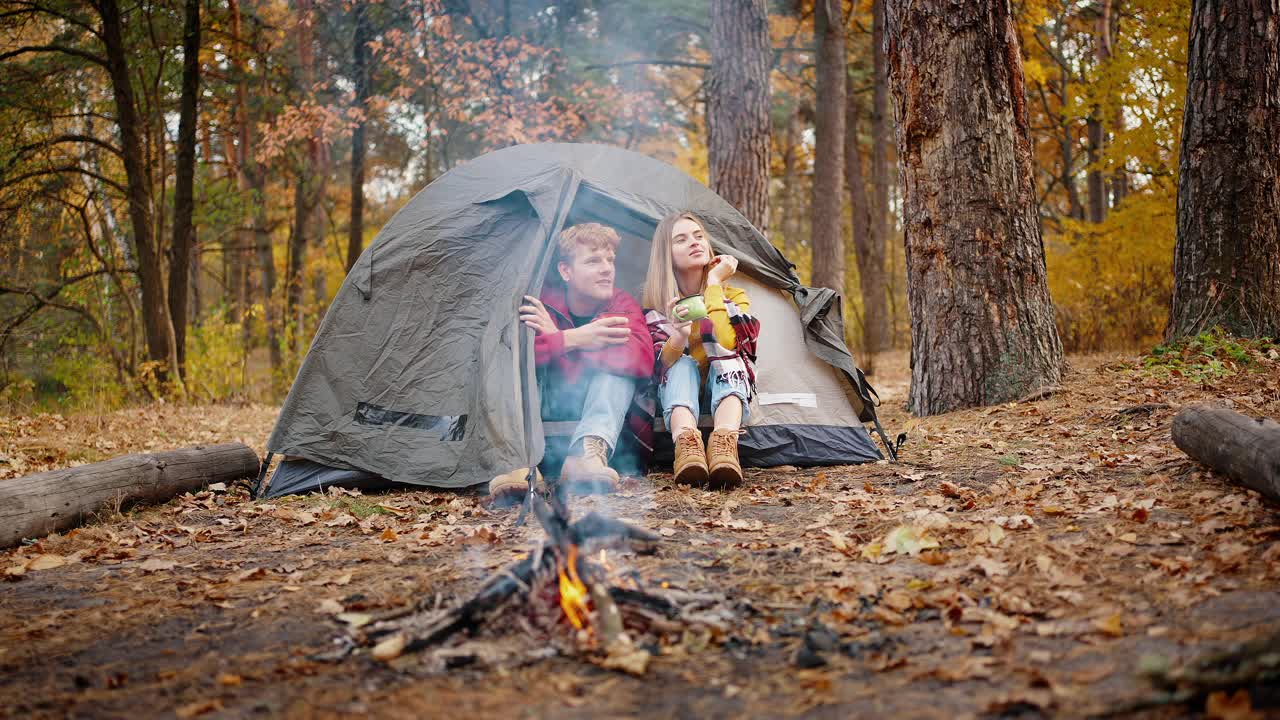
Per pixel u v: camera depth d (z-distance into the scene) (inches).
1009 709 78.8
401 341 213.9
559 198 208.8
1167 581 110.8
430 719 81.5
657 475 207.6
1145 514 139.6
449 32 657.6
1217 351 288.4
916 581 118.2
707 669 92.7
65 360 510.6
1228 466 150.9
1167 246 458.0
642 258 245.0
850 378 224.5
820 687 86.4
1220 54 303.1
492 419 191.2
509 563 135.5
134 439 317.1
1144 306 463.2
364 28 676.7
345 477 207.2
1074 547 128.6
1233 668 78.9
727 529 156.0
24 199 522.6
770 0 714.2
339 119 639.8
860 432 221.9
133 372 541.6
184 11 543.2
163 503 198.7
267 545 159.2
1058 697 80.3
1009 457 199.2
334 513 180.2
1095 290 474.9
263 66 627.8
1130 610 102.2
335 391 211.6
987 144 275.1
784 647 98.7
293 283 701.9
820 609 110.4
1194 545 124.5
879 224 760.3
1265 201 301.6
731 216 237.5
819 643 97.4
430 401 209.8
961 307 277.0
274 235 970.7
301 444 208.2
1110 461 185.0
